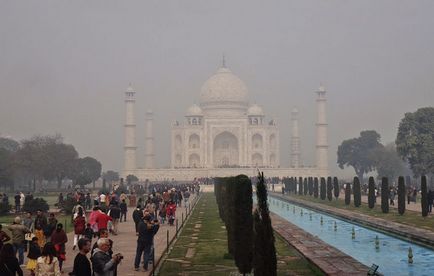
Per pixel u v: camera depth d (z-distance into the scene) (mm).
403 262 37594
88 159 181125
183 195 99250
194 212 76500
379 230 55312
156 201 65125
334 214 73312
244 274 29844
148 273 31375
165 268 32781
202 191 153250
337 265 31438
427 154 136875
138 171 198875
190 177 197750
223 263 34312
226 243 43594
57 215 71875
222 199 60406
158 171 198750
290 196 122875
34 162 149125
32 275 26000
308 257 34562
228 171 196750
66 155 155000
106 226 40375
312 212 83125
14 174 150625
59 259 30266
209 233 50812
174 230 53719
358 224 62656
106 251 21844
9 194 138250
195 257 36688
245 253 30281
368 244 46406
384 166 186750
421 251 42250
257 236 21109
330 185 102062
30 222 39250
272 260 20766
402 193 68938
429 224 56062
